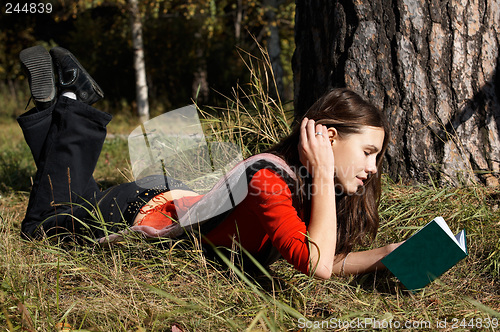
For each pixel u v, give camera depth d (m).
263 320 1.87
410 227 2.55
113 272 2.20
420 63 2.93
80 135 2.52
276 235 1.97
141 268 2.31
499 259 2.37
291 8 13.40
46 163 2.51
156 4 12.55
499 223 2.56
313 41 3.22
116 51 14.75
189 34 14.72
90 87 2.64
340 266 2.31
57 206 2.53
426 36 2.92
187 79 14.71
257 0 13.88
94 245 2.37
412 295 2.13
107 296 2.03
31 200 2.55
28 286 2.08
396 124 2.98
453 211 2.70
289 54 15.27
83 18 15.28
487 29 2.96
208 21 13.59
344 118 1.99
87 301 2.00
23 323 1.79
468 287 2.26
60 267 2.27
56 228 2.49
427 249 2.07
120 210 2.44
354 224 2.24
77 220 2.42
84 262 2.31
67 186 2.54
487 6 2.95
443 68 2.94
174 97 14.30
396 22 2.92
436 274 2.08
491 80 2.97
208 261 2.27
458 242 2.16
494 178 2.94
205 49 14.66
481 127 2.97
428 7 2.90
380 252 2.27
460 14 2.93
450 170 2.94
